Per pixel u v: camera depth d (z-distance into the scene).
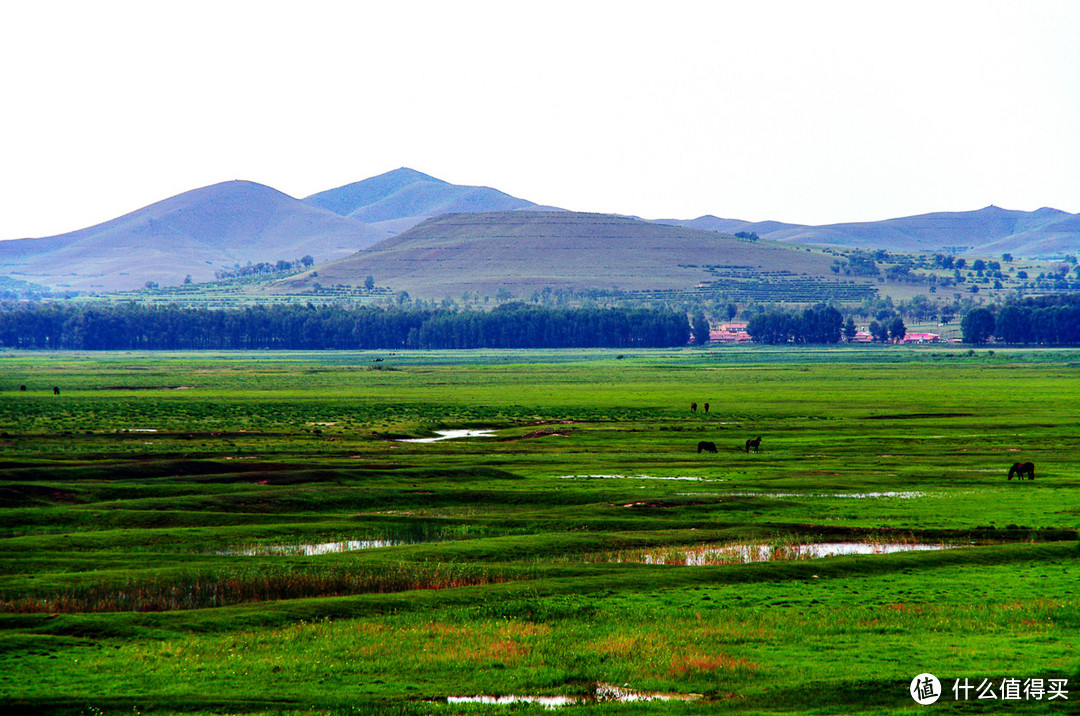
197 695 83.69
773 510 184.00
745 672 88.50
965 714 78.50
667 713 79.38
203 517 177.00
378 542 161.25
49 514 176.50
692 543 155.50
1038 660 90.69
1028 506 184.62
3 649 96.38
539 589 121.31
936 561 137.00
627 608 112.19
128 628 104.31
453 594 119.00
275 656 94.94
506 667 91.56
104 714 79.88
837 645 96.69
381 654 95.31
